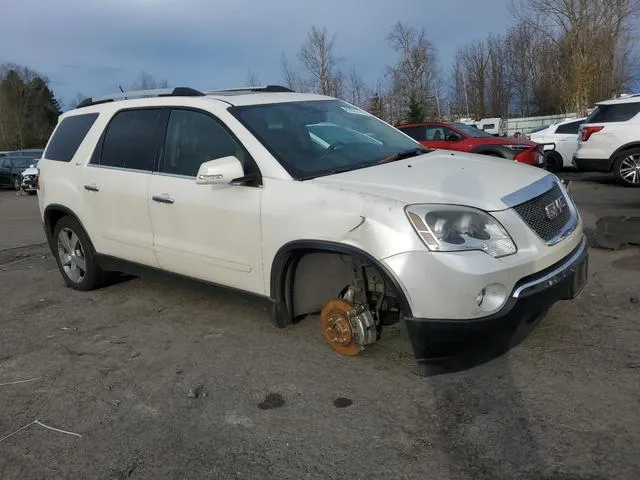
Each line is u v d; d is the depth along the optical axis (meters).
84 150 5.39
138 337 4.55
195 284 4.50
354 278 3.73
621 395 3.18
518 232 3.29
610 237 6.55
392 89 50.06
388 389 3.46
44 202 5.86
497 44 52.88
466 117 53.59
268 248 3.81
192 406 3.44
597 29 37.38
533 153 12.15
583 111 38.22
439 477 2.66
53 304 5.54
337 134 4.40
